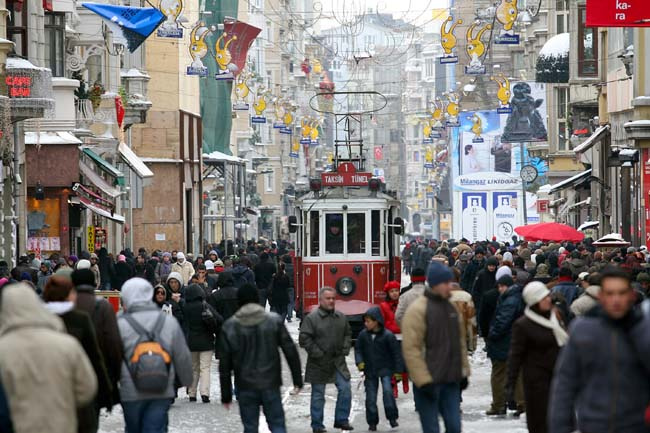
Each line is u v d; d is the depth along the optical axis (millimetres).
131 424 26359
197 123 133375
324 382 35875
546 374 28297
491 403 40844
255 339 29141
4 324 19984
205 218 138375
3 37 64750
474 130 143125
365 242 60375
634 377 18938
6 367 19719
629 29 87688
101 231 91188
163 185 123125
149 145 123000
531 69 151375
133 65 114500
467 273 66688
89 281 27625
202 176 136375
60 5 79562
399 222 60531
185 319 43281
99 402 25281
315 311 36031
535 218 150125
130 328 26344
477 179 132750
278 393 29328
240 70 105875
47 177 80250
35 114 65500
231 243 112875
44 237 80125
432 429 29281
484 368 52406
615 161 83938
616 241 67375
